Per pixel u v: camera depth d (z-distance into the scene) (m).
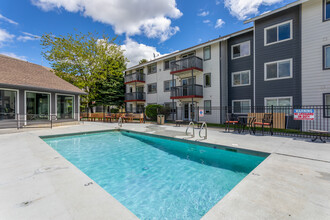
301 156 4.20
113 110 23.61
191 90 14.76
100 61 20.77
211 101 14.34
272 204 2.10
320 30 8.99
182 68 15.90
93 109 25.44
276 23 10.66
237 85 13.46
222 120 13.59
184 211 2.77
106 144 7.58
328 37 8.77
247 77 12.90
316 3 9.12
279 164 3.61
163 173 4.42
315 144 5.61
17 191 2.50
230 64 13.88
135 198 3.21
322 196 2.30
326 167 3.42
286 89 10.32
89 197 2.32
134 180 4.03
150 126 11.80
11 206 2.10
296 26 9.95
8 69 11.10
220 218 1.81
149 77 20.38
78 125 12.72
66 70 19.55
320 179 2.84
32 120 10.82
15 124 9.98
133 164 5.11
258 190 2.46
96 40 20.78
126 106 23.08
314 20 9.18
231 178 4.05
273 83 10.87
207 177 4.13
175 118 17.38
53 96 11.98
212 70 14.30
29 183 2.78
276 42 10.72
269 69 11.06
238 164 5.00
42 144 5.92
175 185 3.73
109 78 23.03
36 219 1.83
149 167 4.86
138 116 15.12
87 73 20.52
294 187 2.56
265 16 11.02
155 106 16.86
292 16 10.08
